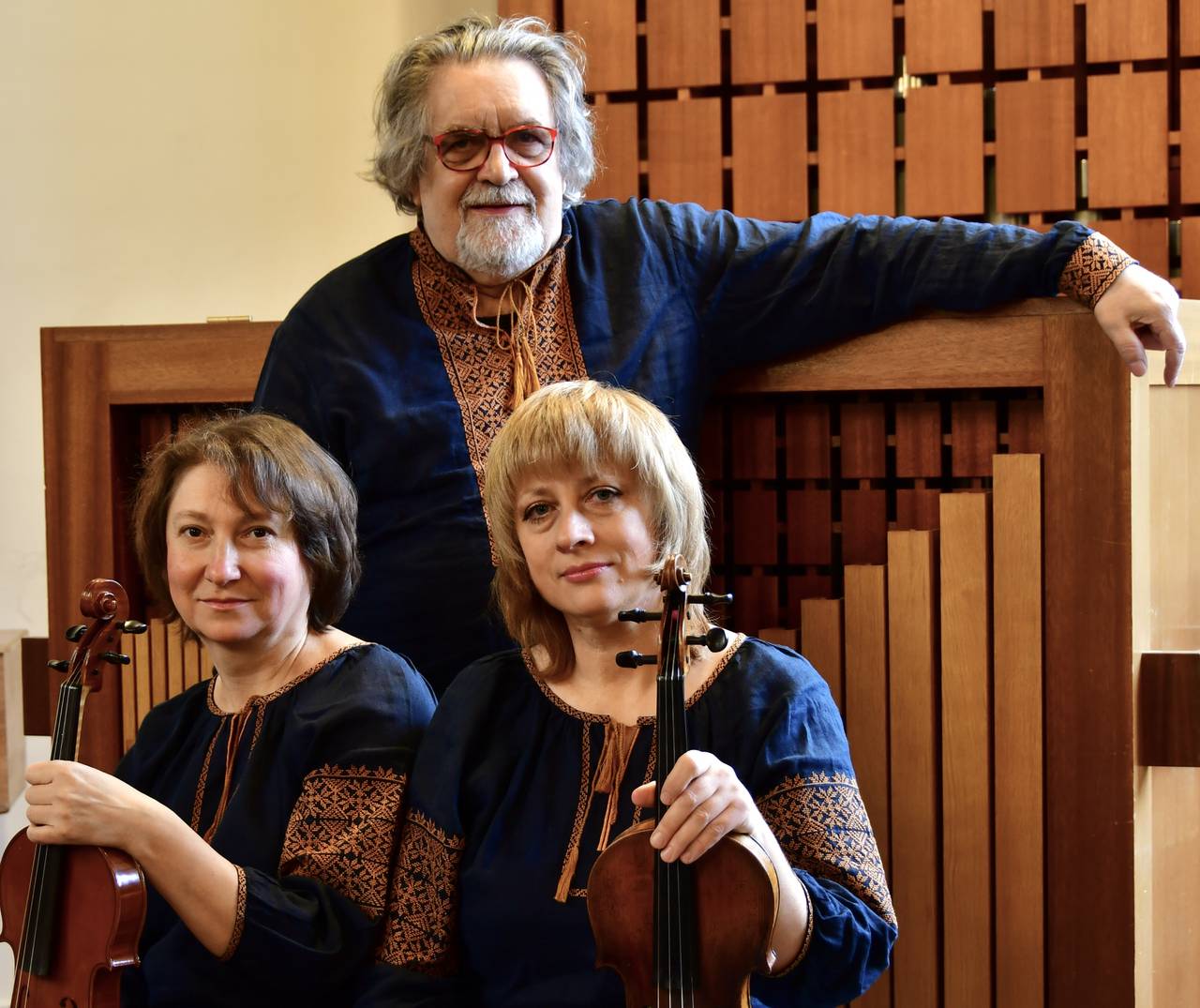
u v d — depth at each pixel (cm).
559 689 165
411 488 218
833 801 154
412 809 165
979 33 303
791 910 141
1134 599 212
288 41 358
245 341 249
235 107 361
